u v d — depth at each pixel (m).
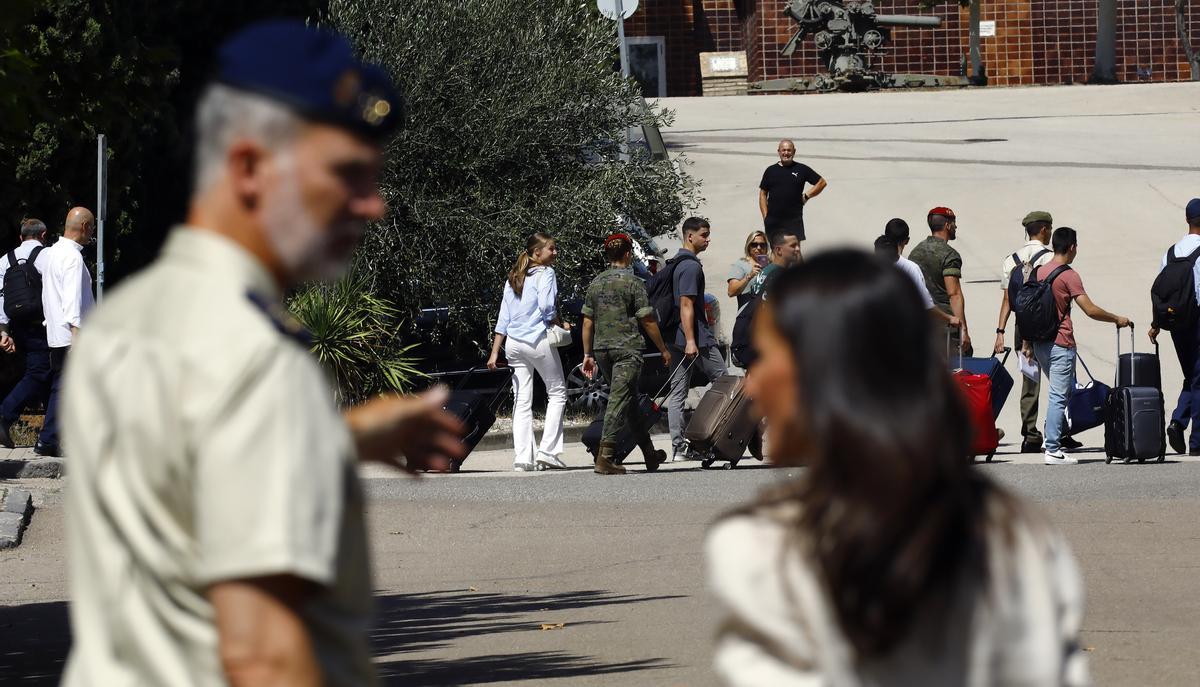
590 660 24.56
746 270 57.34
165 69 26.66
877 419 7.93
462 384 68.69
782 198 76.44
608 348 50.88
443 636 26.91
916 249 55.56
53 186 63.19
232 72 8.11
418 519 42.34
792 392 8.31
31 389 53.28
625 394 50.88
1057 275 50.94
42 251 53.09
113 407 7.75
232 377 7.61
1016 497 8.35
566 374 69.12
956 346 54.09
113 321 8.00
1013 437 61.66
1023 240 99.06
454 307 71.06
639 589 31.55
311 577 7.55
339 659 7.95
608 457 50.94
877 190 114.06
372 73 8.23
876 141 139.38
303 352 7.97
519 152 72.75
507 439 62.81
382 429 9.60
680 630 27.08
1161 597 29.77
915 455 7.90
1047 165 122.19
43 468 48.69
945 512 7.94
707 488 46.69
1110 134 142.88
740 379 52.72
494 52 72.44
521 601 30.38
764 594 8.02
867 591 7.83
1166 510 40.62
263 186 8.11
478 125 71.06
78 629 7.98
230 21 78.25
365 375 63.28
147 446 7.64
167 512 7.70
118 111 25.88
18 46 23.22
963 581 7.94
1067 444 56.97
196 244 8.12
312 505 7.63
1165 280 53.59
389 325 66.06
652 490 46.69
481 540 38.72
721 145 137.62
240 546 7.46
